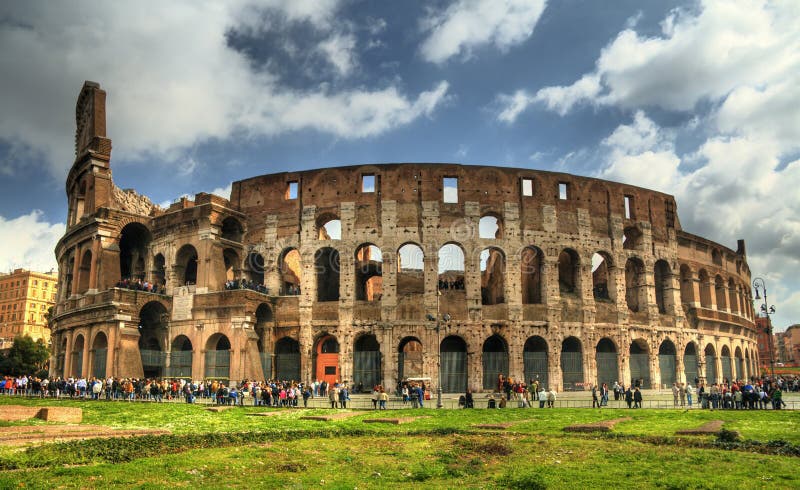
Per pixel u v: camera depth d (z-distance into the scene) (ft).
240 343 228.84
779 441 96.68
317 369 240.32
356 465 78.33
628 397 176.55
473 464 79.41
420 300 239.50
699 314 290.35
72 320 259.60
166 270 260.01
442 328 237.66
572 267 262.47
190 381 225.35
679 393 198.90
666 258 281.74
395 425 128.47
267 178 263.29
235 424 127.34
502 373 236.84
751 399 169.48
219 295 237.86
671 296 280.92
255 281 264.72
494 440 101.71
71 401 187.01
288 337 244.63
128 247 293.64
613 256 264.31
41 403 178.09
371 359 236.02
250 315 232.94
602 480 68.74
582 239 258.98
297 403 187.73
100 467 71.77
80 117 315.58
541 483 66.80
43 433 93.50
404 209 247.70
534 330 242.78
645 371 263.08
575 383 244.42
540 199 256.52
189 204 281.74
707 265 306.14
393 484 67.10
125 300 235.40
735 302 330.75
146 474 68.85
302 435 107.55
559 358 242.99
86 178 277.03
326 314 241.76
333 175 255.09
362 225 247.70
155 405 171.32
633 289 278.46
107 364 229.66
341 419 139.85
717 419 138.51
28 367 405.39
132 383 206.59
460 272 297.12
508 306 242.58
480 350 237.04
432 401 204.95
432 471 74.23
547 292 248.52
